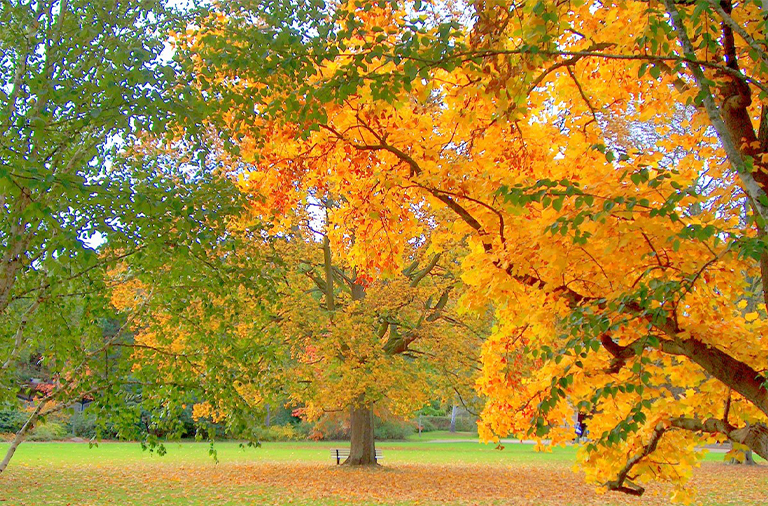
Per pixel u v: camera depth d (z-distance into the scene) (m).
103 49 4.61
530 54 3.07
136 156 5.20
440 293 14.80
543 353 2.76
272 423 33.38
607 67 4.23
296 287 14.38
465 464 19.00
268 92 4.09
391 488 12.75
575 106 4.45
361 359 14.41
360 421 17.56
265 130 4.55
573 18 4.09
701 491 12.84
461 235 4.25
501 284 3.33
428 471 16.34
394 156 4.59
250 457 20.77
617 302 2.47
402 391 14.20
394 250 5.06
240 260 5.45
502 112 3.49
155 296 5.40
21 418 24.70
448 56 3.11
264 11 4.09
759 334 3.67
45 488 11.94
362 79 3.38
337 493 11.97
